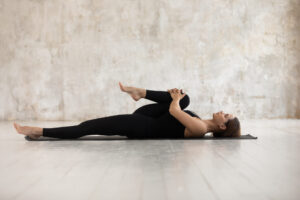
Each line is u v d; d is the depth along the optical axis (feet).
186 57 25.40
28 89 25.25
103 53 25.25
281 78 25.72
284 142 12.14
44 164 8.18
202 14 25.45
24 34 25.17
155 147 10.89
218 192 5.82
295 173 7.22
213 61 25.50
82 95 25.23
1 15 25.14
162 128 12.75
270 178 6.78
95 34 25.25
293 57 25.68
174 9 25.36
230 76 25.57
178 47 25.36
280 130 16.69
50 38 25.22
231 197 5.55
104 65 25.25
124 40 25.30
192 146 11.10
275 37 25.67
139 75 25.30
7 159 8.84
